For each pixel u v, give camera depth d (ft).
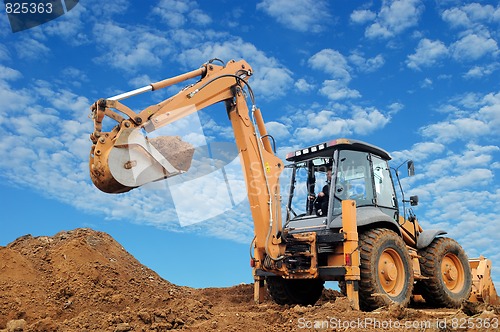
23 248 26.86
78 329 17.72
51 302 20.38
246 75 24.73
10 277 21.36
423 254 29.86
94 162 18.84
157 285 28.94
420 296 32.48
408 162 28.32
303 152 27.63
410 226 29.84
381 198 27.94
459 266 31.50
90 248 25.25
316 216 26.20
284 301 29.04
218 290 35.37
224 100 23.88
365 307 24.18
